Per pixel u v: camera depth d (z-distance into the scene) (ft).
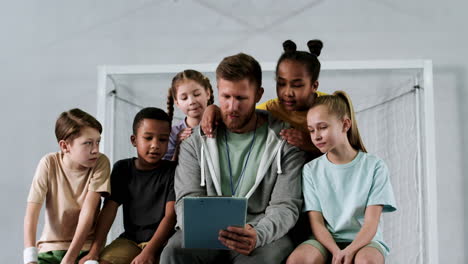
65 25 9.50
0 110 9.25
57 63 9.39
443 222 8.52
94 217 5.97
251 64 5.56
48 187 5.91
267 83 7.10
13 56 9.43
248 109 5.57
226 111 5.57
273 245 5.20
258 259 5.04
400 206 6.63
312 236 5.57
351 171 5.56
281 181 5.58
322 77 7.03
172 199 5.84
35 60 9.41
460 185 8.59
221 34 9.30
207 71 7.04
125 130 7.02
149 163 6.07
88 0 9.55
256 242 5.00
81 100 9.26
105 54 9.38
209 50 9.28
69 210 5.82
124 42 9.40
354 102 6.97
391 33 9.10
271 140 5.72
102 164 5.96
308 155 5.90
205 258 5.22
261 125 5.91
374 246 5.14
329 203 5.52
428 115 6.72
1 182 9.00
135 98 7.09
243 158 5.76
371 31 9.12
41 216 8.59
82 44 9.43
